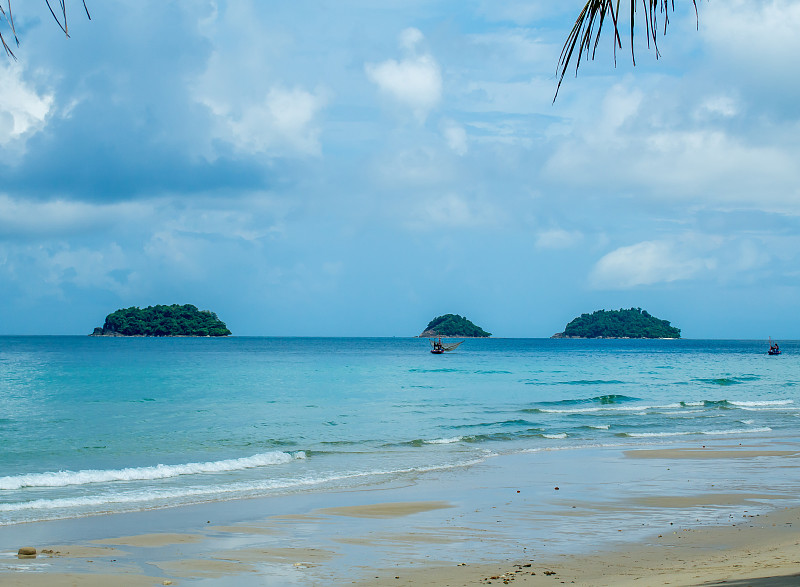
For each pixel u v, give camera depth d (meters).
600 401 40.12
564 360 99.62
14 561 9.86
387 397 41.19
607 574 8.65
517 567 9.32
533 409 35.38
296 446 23.22
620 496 14.90
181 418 30.12
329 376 58.94
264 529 12.05
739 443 23.64
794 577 7.04
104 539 11.32
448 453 21.86
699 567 8.62
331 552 10.43
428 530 11.91
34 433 25.12
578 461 20.06
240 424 28.53
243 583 8.80
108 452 21.55
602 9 2.80
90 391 42.19
